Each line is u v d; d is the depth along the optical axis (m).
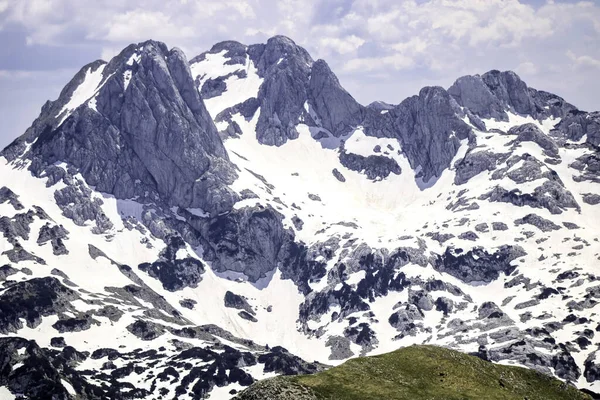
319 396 194.50
